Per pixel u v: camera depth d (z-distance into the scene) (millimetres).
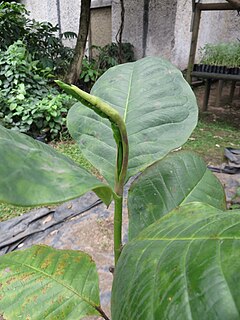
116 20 4262
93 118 414
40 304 390
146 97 424
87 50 4344
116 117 271
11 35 3127
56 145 2264
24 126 2287
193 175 472
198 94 3939
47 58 3238
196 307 160
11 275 415
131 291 208
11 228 1376
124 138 288
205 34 4617
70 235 1312
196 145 2309
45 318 380
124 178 317
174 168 463
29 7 4641
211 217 234
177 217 271
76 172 232
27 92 2486
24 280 410
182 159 481
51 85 2906
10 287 403
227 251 179
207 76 3105
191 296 166
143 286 200
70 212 1460
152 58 487
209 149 2248
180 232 233
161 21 3914
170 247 219
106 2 4242
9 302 389
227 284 160
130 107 419
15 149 219
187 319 159
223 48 3426
